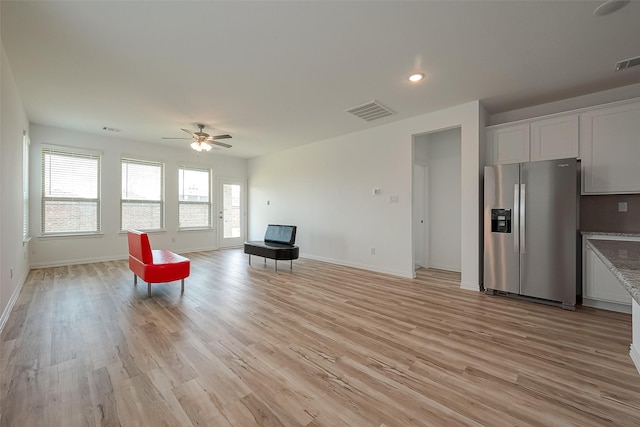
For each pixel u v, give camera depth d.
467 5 1.96
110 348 2.15
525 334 2.42
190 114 4.20
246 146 6.39
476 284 3.70
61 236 5.01
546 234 3.14
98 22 2.13
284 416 1.46
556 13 2.04
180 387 1.68
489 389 1.68
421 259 5.44
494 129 3.77
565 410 1.51
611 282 2.94
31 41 2.37
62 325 2.55
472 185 3.72
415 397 1.61
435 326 2.59
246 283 4.07
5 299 2.63
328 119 4.43
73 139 5.11
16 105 3.16
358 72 2.92
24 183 3.98
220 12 2.03
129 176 5.85
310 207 6.08
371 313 2.91
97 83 3.17
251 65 2.78
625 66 2.78
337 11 2.02
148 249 3.42
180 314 2.86
